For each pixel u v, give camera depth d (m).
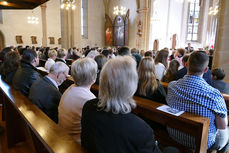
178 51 4.80
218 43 3.36
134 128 0.85
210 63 6.16
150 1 13.11
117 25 17.70
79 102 1.52
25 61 2.55
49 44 15.51
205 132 1.43
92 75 1.59
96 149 0.87
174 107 1.70
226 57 3.25
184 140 1.67
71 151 0.98
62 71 2.13
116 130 0.84
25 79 2.43
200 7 15.79
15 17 13.79
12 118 2.43
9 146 2.46
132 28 16.69
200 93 1.53
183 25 15.43
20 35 14.15
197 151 1.46
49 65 4.18
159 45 13.89
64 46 12.26
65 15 12.02
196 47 16.17
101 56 2.70
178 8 14.80
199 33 16.14
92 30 18.03
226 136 1.79
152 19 12.51
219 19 3.31
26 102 1.82
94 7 17.92
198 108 1.54
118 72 0.90
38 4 4.67
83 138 0.99
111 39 18.36
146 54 4.32
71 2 9.80
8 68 2.93
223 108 1.52
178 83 1.70
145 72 2.02
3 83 2.78
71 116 1.54
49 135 1.16
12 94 2.10
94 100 1.03
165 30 14.24
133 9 16.23
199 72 1.59
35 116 1.47
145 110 1.85
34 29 14.75
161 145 1.90
